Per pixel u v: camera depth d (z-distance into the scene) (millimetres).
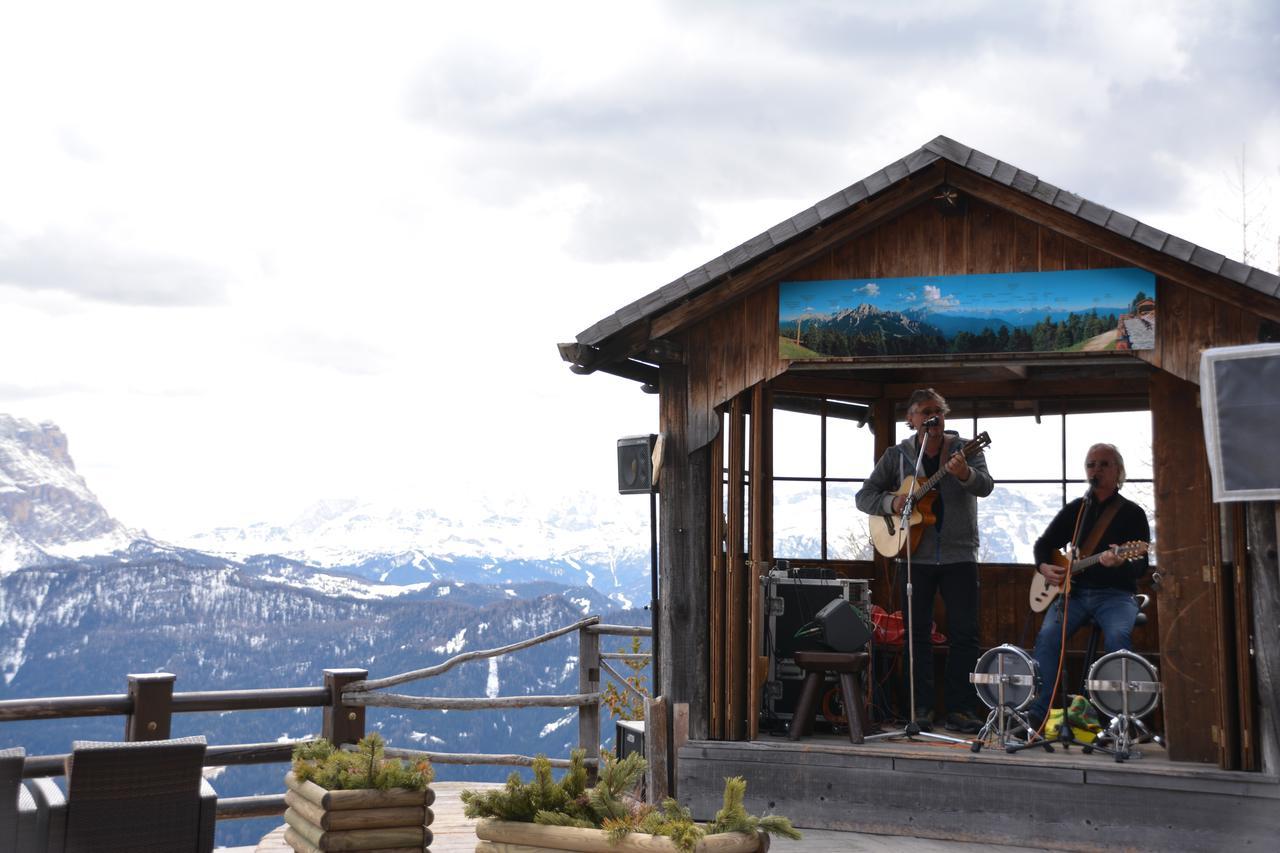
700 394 7266
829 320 6934
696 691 7176
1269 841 5863
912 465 7473
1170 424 6406
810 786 6730
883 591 9000
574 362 7172
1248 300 6148
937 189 6711
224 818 7191
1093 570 7094
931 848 6230
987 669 6676
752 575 7160
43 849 4484
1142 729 6465
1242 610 6102
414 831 4820
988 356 6637
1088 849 6152
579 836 4219
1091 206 6258
